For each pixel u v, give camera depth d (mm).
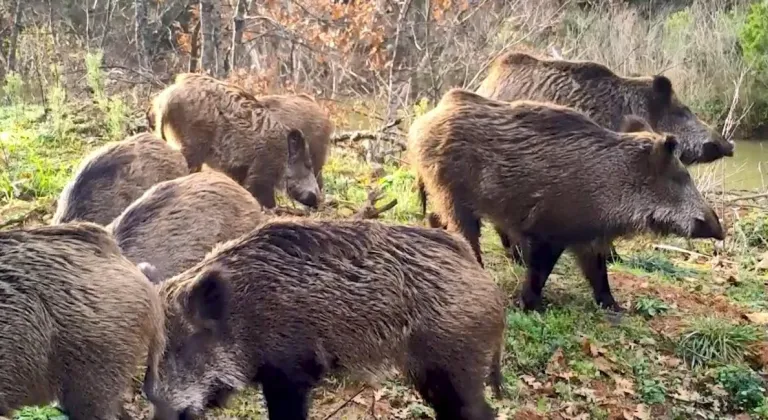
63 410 3982
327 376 4305
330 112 9328
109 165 5469
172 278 4234
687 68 12539
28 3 13391
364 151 8312
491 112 5559
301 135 6402
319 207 6750
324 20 9883
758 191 9000
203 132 6469
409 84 9508
